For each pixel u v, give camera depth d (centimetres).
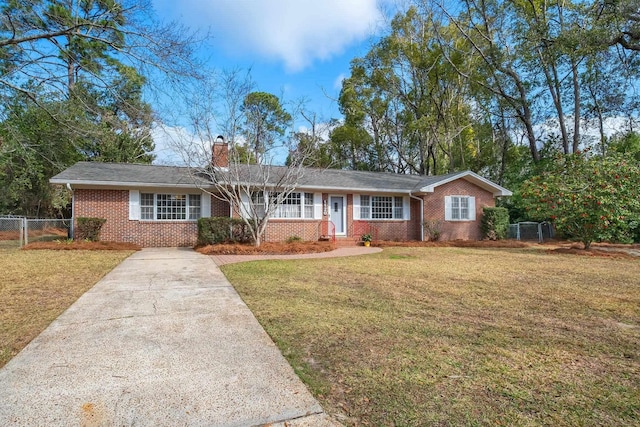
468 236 1898
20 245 1267
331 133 3044
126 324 435
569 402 262
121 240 1425
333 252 1298
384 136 3350
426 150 3169
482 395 271
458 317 473
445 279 741
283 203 1608
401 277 761
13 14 1023
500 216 1872
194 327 426
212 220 1331
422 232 1808
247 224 1310
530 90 2334
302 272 816
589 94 2189
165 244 1475
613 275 802
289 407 252
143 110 1193
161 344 371
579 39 1717
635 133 2267
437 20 2441
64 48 1127
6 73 1134
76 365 318
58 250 1174
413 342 381
